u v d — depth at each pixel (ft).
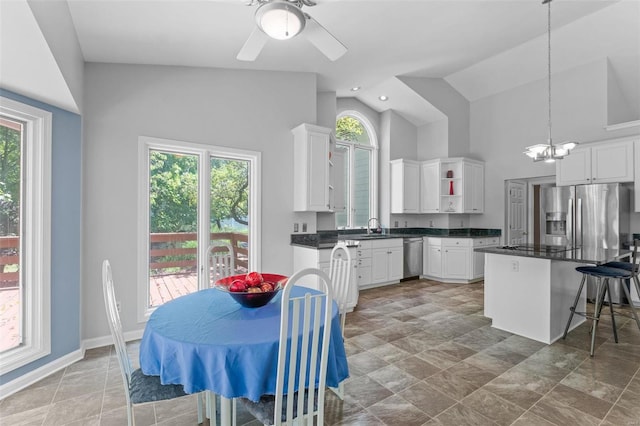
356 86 17.13
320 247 12.09
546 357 8.86
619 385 7.38
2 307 7.55
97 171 9.54
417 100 18.70
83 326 9.35
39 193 7.97
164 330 5.00
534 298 10.10
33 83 6.98
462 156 20.10
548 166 17.04
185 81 11.03
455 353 9.17
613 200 13.41
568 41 14.33
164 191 10.87
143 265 10.28
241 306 6.14
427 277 19.58
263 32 6.46
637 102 16.26
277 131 13.04
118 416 6.39
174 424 6.19
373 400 6.89
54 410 6.57
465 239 18.07
